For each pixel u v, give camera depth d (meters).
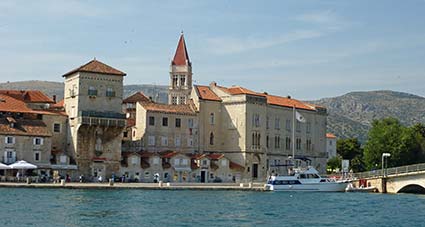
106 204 98.75
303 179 145.75
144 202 104.50
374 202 116.19
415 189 155.38
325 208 102.25
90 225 73.69
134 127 180.75
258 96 189.12
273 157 195.50
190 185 149.12
